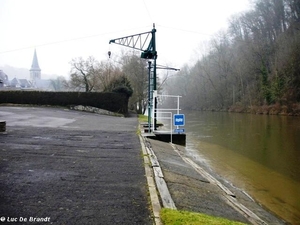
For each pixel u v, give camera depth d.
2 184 5.16
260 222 5.23
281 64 47.41
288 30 50.66
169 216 3.96
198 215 4.16
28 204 4.30
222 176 9.42
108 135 12.33
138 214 4.11
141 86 38.31
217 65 65.94
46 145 9.10
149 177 6.05
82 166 6.73
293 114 41.56
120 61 43.50
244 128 25.00
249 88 54.41
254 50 54.38
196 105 73.94
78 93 30.08
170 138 14.70
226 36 66.25
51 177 5.73
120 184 5.48
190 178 7.28
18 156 7.42
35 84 119.88
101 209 4.24
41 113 22.83
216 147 15.17
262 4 57.97
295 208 6.85
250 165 11.25
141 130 15.42
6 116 19.06
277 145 15.95
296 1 50.50
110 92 30.19
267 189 8.30
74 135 11.66
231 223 4.04
